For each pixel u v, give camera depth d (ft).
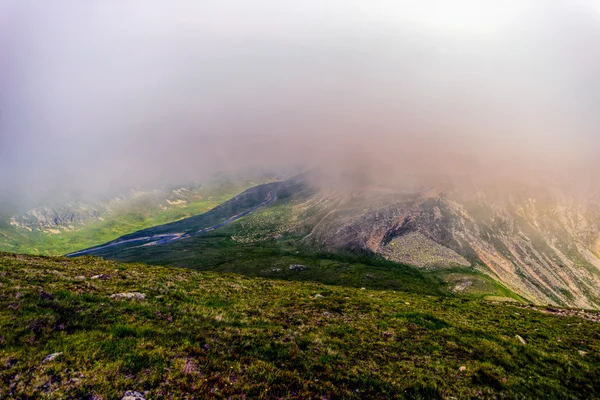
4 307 47.03
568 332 95.40
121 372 37.40
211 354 46.52
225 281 123.24
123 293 70.03
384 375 51.88
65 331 44.75
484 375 56.08
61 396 32.01
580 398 53.26
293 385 43.27
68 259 119.44
